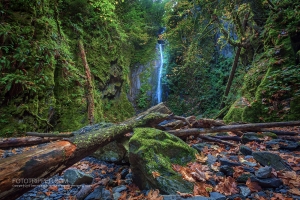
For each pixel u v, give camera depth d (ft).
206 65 43.37
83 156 8.54
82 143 8.27
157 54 49.26
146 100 44.65
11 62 17.34
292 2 24.32
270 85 19.80
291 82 18.88
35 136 12.50
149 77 46.37
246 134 13.24
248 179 7.52
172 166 8.28
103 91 31.81
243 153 10.69
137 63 47.70
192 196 6.53
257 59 25.99
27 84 17.84
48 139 12.01
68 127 21.57
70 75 23.35
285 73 19.47
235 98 28.32
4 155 11.72
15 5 19.19
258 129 14.29
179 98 45.85
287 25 22.97
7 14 18.51
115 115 32.78
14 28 18.34
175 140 9.73
